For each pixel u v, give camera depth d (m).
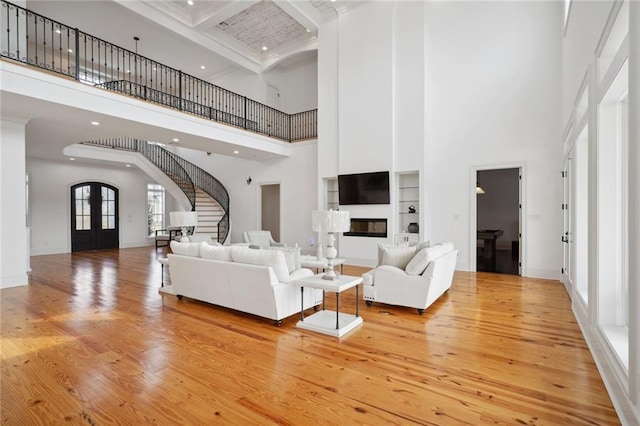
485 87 6.34
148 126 6.01
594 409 2.03
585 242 4.02
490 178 9.61
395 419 1.94
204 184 11.20
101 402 2.12
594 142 2.98
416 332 3.34
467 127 6.52
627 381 1.95
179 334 3.30
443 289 4.52
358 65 7.47
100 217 10.84
